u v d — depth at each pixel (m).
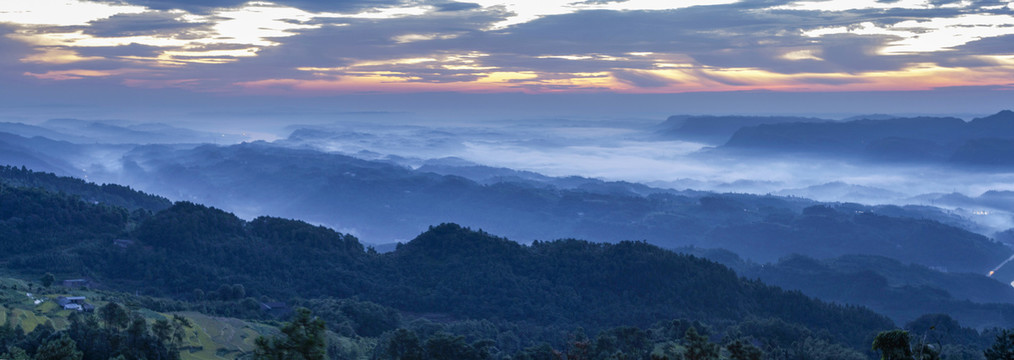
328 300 166.38
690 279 182.38
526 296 176.12
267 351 47.16
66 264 177.25
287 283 182.12
